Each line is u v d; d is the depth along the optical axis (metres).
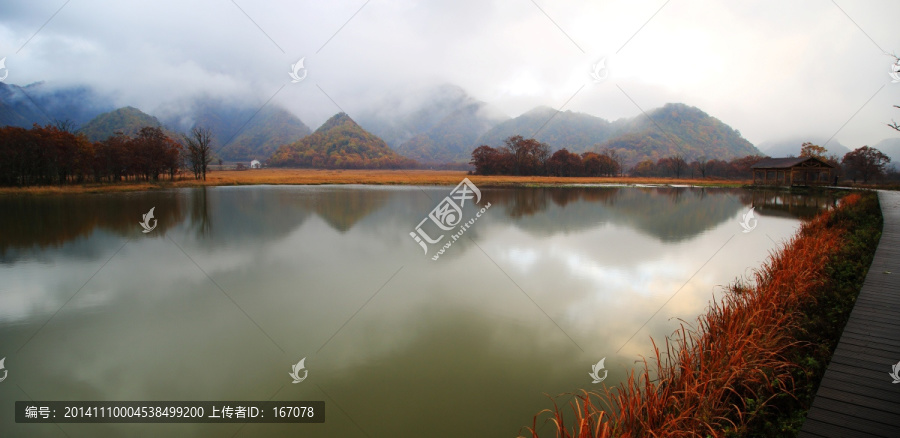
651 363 5.81
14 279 10.27
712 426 3.35
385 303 8.48
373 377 5.68
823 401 3.44
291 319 7.77
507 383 5.46
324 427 4.64
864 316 5.18
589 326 7.26
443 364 6.00
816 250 8.05
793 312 5.40
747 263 11.52
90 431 4.72
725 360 4.23
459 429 4.52
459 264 11.56
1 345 6.84
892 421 3.15
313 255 12.70
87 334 7.19
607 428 3.14
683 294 8.87
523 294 8.97
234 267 11.32
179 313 8.07
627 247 13.77
